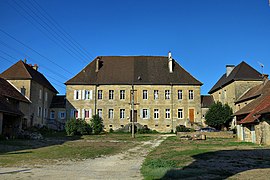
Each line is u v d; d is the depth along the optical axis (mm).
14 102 36156
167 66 50781
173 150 20375
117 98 47344
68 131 38281
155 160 14898
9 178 10016
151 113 47062
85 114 46969
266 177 9656
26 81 41031
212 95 52188
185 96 47625
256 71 42156
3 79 39500
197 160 14594
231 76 43688
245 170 11266
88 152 19828
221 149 20312
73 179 9914
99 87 47688
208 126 44062
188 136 34500
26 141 27375
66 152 19484
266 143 24281
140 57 52250
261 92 32531
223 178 9602
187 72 49812
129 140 31609
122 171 11984
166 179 9594
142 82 47688
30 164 13883
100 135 38688
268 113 22656
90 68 49938
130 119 46875
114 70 49750
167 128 46688
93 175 10844
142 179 9898
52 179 9891
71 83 47344
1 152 18844
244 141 29438
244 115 30922
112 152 20500
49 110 49594
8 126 32094
